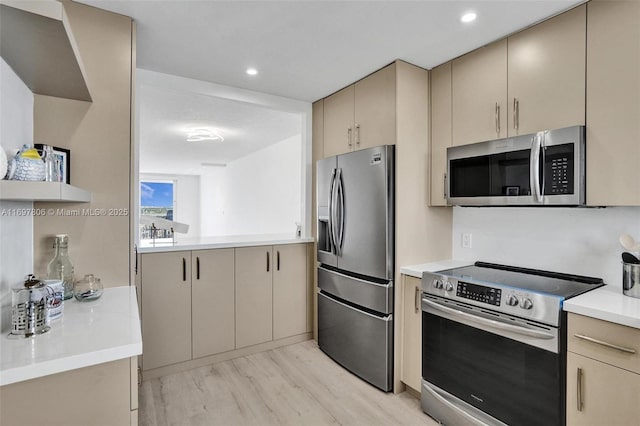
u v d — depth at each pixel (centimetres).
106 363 105
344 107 288
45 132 164
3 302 123
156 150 630
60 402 99
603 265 188
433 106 248
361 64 243
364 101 265
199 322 273
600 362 140
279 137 511
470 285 188
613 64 158
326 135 313
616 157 157
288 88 292
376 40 209
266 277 307
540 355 157
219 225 912
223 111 365
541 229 217
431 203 249
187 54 229
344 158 271
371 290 246
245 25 193
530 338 160
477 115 219
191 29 197
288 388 243
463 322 191
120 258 181
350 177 264
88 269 173
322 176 299
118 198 181
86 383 102
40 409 96
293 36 205
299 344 323
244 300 295
